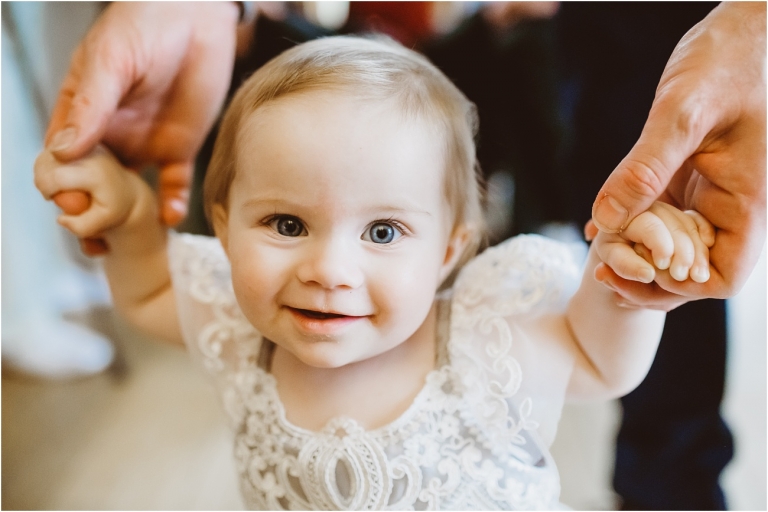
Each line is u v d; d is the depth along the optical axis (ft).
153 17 2.59
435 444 2.27
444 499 2.25
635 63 2.90
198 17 2.75
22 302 5.33
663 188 1.59
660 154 1.57
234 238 2.14
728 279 1.65
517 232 3.57
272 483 2.40
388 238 2.05
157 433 4.89
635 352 2.17
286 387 2.44
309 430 2.34
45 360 5.30
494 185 3.45
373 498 2.24
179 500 4.25
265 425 2.41
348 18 3.68
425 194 2.09
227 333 2.63
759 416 4.18
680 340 2.94
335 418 2.31
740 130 1.62
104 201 2.38
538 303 2.38
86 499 4.27
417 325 2.14
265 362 2.54
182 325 2.70
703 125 1.57
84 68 2.41
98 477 4.47
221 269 2.79
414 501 2.24
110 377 5.47
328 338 2.02
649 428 3.19
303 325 2.02
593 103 3.09
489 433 2.28
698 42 1.71
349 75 2.09
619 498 3.51
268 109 2.03
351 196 1.96
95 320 5.54
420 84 2.19
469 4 3.40
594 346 2.23
